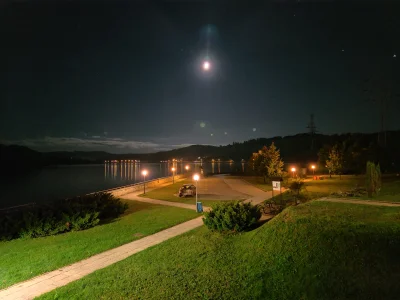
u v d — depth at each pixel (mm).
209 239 13633
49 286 9703
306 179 45875
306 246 9586
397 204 16203
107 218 21219
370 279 7465
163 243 13820
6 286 9727
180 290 8625
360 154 44719
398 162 41531
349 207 15062
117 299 8273
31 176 131250
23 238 16031
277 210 20219
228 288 8602
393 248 8211
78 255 12562
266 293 8109
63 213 17703
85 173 156250
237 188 40094
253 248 11086
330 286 7664
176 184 48094
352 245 8820
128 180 108500
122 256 12469
